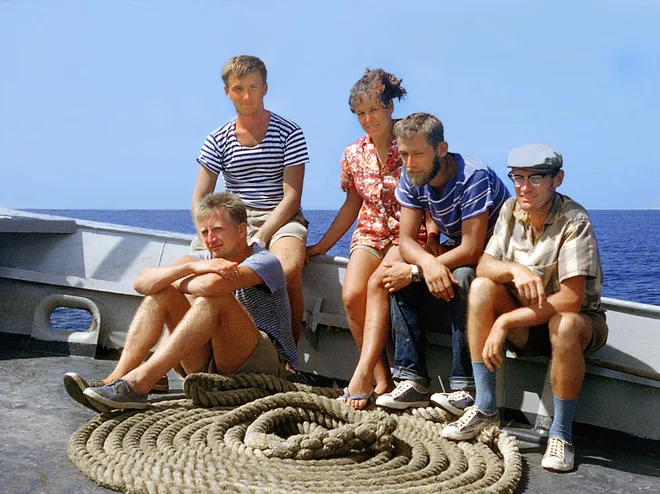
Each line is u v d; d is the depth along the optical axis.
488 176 3.82
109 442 3.27
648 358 3.89
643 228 97.38
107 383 3.62
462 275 3.72
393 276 3.85
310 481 2.97
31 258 5.19
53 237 5.20
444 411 3.73
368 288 3.99
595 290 3.51
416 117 3.70
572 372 3.35
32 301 5.14
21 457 3.17
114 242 5.12
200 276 3.73
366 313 4.00
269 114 4.62
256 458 3.18
